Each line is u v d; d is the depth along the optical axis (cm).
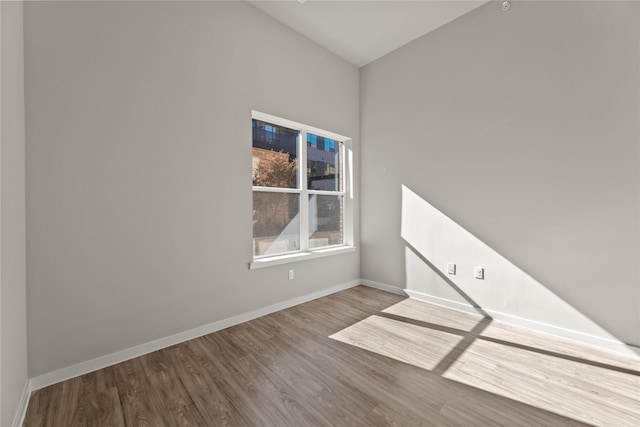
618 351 212
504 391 169
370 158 390
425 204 330
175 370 191
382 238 378
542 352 213
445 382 178
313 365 197
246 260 275
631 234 208
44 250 173
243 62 271
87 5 188
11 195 140
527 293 255
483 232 283
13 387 139
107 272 197
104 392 168
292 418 147
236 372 189
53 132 175
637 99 204
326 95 353
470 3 277
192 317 238
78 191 185
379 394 166
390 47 352
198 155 241
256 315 283
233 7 263
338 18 298
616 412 151
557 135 238
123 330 204
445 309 305
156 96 217
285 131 325
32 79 169
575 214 231
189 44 235
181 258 232
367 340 234
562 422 144
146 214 213
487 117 279
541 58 245
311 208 355
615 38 212
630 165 208
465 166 295
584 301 227
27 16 167
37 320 171
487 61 278
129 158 205
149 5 214
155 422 145
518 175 260
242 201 271
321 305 319
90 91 189
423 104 330
